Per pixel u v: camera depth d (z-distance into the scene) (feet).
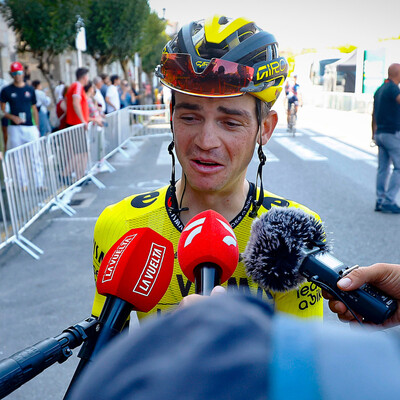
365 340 0.93
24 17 29.76
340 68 63.87
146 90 87.20
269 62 3.63
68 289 12.69
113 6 46.34
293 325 0.97
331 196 21.67
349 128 49.98
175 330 0.95
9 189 15.15
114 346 0.98
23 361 2.34
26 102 21.67
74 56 52.85
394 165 18.62
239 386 0.85
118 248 3.00
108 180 25.95
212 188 3.76
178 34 3.75
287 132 46.47
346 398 0.83
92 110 26.76
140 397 0.86
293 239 3.00
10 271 13.96
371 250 15.10
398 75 18.06
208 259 2.79
